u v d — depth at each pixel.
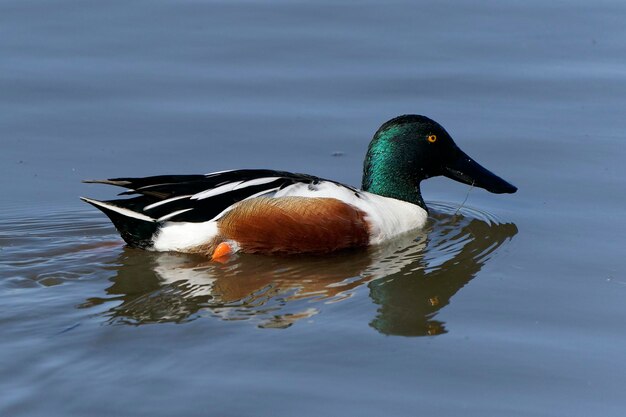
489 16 20.27
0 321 11.27
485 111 17.22
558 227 14.14
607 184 15.12
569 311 11.80
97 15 20.03
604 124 16.72
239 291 12.24
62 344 10.73
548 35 19.50
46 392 9.80
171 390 9.89
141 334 10.98
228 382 10.06
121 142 16.34
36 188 15.16
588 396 10.06
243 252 13.33
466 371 10.45
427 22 20.02
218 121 16.91
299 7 20.47
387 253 13.52
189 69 18.33
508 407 9.86
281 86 17.89
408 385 10.17
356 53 18.89
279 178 13.64
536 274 12.80
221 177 13.59
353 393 9.98
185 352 10.64
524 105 17.36
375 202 14.06
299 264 13.13
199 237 13.24
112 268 12.86
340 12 20.34
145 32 19.44
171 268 12.91
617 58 18.66
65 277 12.56
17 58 18.44
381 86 17.91
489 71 18.33
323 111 17.22
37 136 16.45
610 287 12.38
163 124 16.83
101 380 10.02
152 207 13.17
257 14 20.22
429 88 17.84
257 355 10.60
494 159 15.97
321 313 11.64
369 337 11.08
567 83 17.92
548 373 10.45
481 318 11.64
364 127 16.80
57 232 14.06
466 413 9.74
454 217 14.79
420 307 11.91
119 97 17.48
